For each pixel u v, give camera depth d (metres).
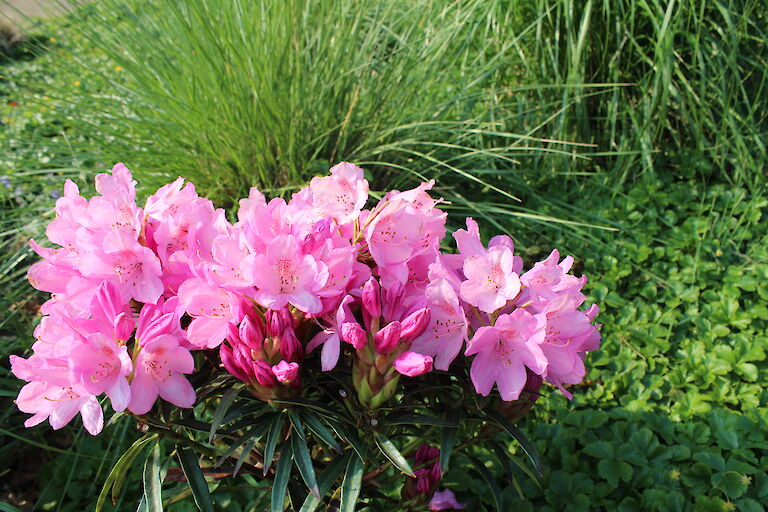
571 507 0.93
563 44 1.53
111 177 0.68
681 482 0.94
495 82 1.58
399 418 0.66
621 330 1.21
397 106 1.38
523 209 1.42
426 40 1.42
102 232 0.63
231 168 1.28
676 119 1.59
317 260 0.61
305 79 1.31
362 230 0.65
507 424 0.66
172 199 0.67
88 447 1.05
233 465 0.76
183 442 0.67
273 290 0.60
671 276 1.30
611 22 1.48
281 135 1.27
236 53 1.15
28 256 1.26
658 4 1.37
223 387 0.68
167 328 0.60
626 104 1.53
